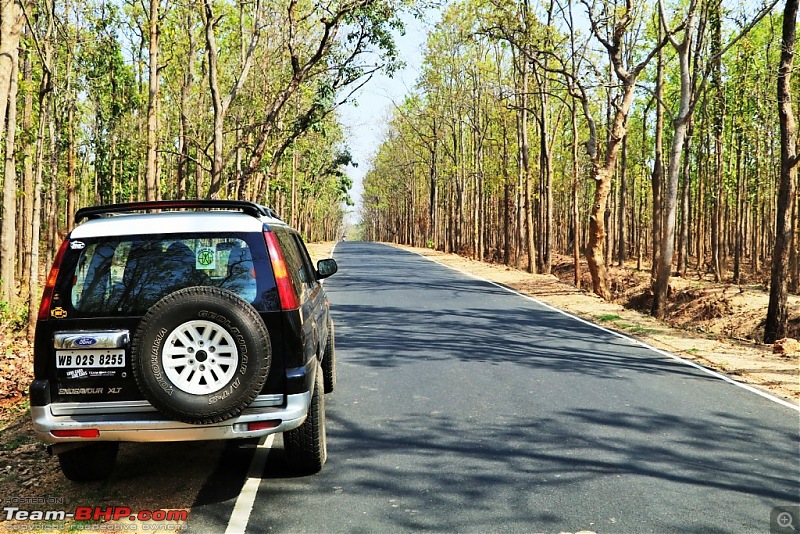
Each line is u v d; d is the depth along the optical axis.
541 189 35.97
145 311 4.44
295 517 4.31
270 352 4.29
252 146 25.70
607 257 37.22
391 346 10.50
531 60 21.44
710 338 12.43
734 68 27.36
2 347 11.34
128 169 39.47
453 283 21.97
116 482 5.00
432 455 5.50
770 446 5.81
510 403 7.15
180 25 22.94
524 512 4.38
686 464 5.32
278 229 5.33
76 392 4.34
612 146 20.72
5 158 13.44
